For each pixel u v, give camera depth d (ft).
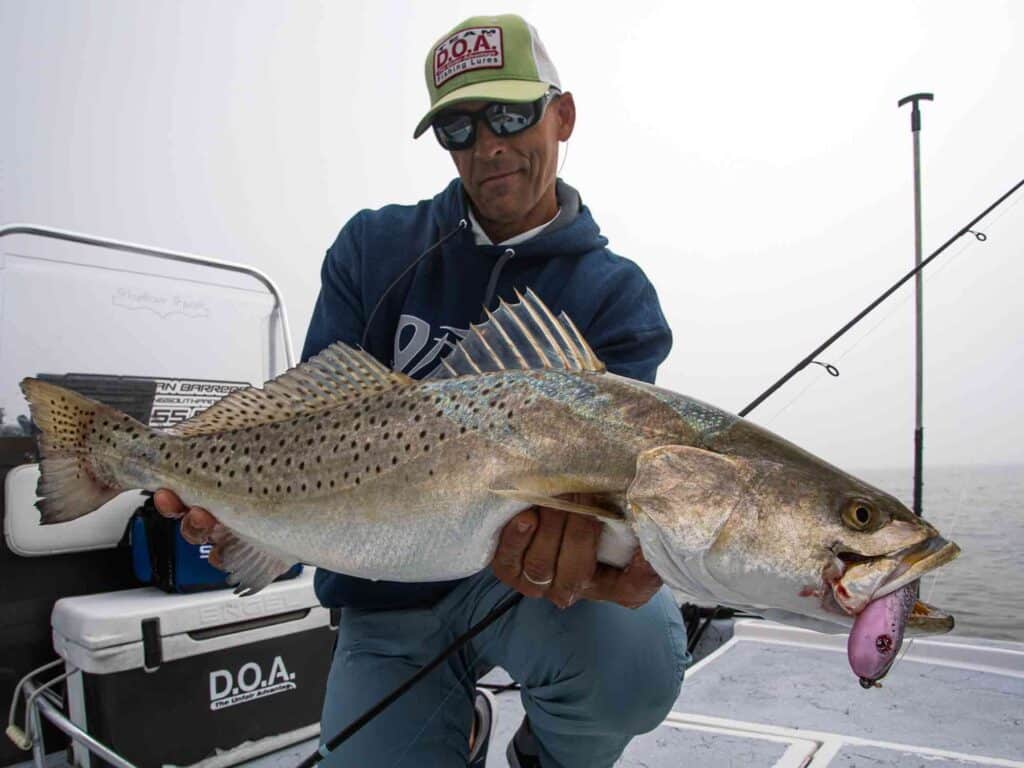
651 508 1.82
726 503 1.78
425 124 2.62
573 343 2.14
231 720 3.19
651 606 2.36
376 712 2.11
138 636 2.95
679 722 3.58
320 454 2.27
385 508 2.15
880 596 1.65
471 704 2.61
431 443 2.12
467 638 2.12
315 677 3.47
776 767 3.05
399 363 2.70
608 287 2.66
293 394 2.40
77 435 2.50
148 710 2.98
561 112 2.76
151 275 3.68
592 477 1.91
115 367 3.54
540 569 1.94
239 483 2.36
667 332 2.75
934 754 3.10
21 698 3.30
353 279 2.87
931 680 4.05
